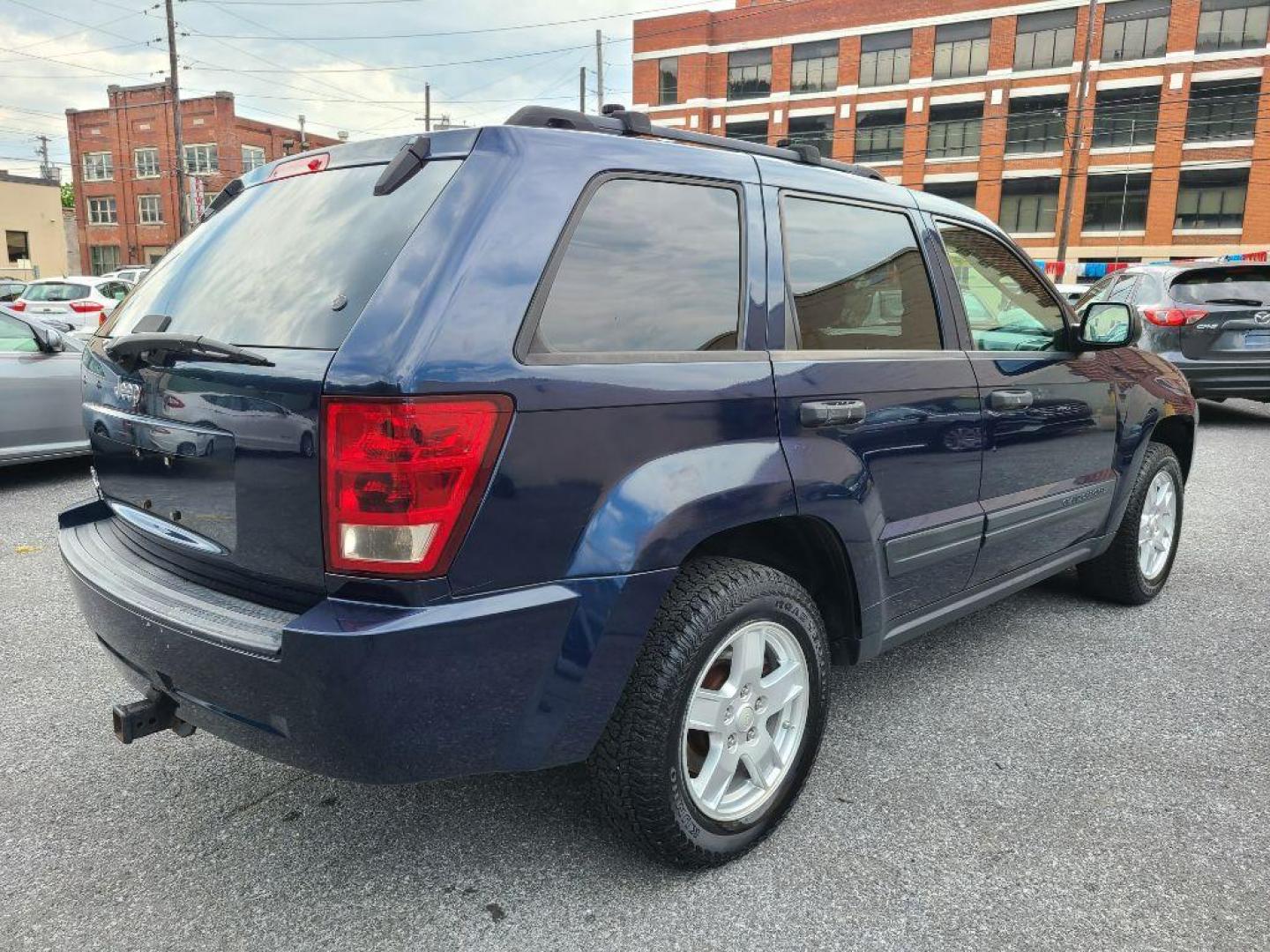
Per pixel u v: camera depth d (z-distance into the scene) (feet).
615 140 7.22
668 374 6.88
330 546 5.95
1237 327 27.81
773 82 144.97
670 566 6.75
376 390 5.67
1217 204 120.06
